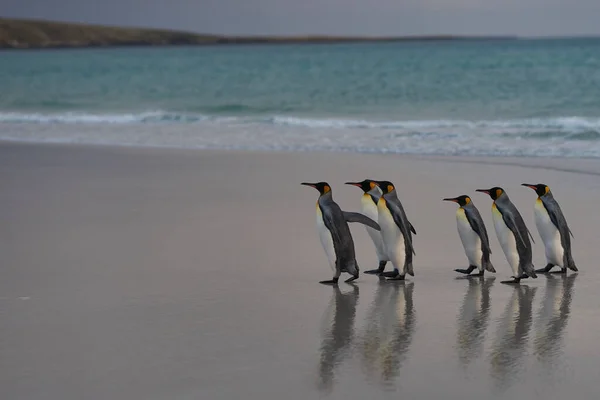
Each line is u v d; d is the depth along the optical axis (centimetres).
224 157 1972
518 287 849
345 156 1964
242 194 1423
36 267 939
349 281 873
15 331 707
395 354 648
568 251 891
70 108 4122
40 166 1830
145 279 883
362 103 3919
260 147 2238
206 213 1257
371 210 895
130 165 1834
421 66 6191
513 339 684
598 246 1017
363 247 1034
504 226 859
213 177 1636
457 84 4538
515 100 3703
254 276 894
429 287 851
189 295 820
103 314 756
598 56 6347
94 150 2150
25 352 654
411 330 709
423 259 968
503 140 2259
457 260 963
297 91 4659
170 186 1527
